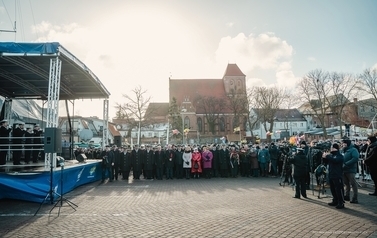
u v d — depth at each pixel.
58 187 11.69
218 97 83.50
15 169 12.55
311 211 8.74
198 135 72.88
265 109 63.34
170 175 18.23
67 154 19.33
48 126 11.52
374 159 10.73
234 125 71.06
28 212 9.14
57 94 11.72
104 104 20.92
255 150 19.12
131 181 17.31
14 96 19.38
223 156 18.69
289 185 14.71
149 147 19.06
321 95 60.41
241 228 6.96
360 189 12.76
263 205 9.74
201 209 9.20
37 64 13.16
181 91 91.88
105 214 8.67
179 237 6.33
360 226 7.01
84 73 15.05
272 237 6.26
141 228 7.07
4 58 12.30
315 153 13.57
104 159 17.08
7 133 12.69
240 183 15.83
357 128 39.12
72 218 8.23
